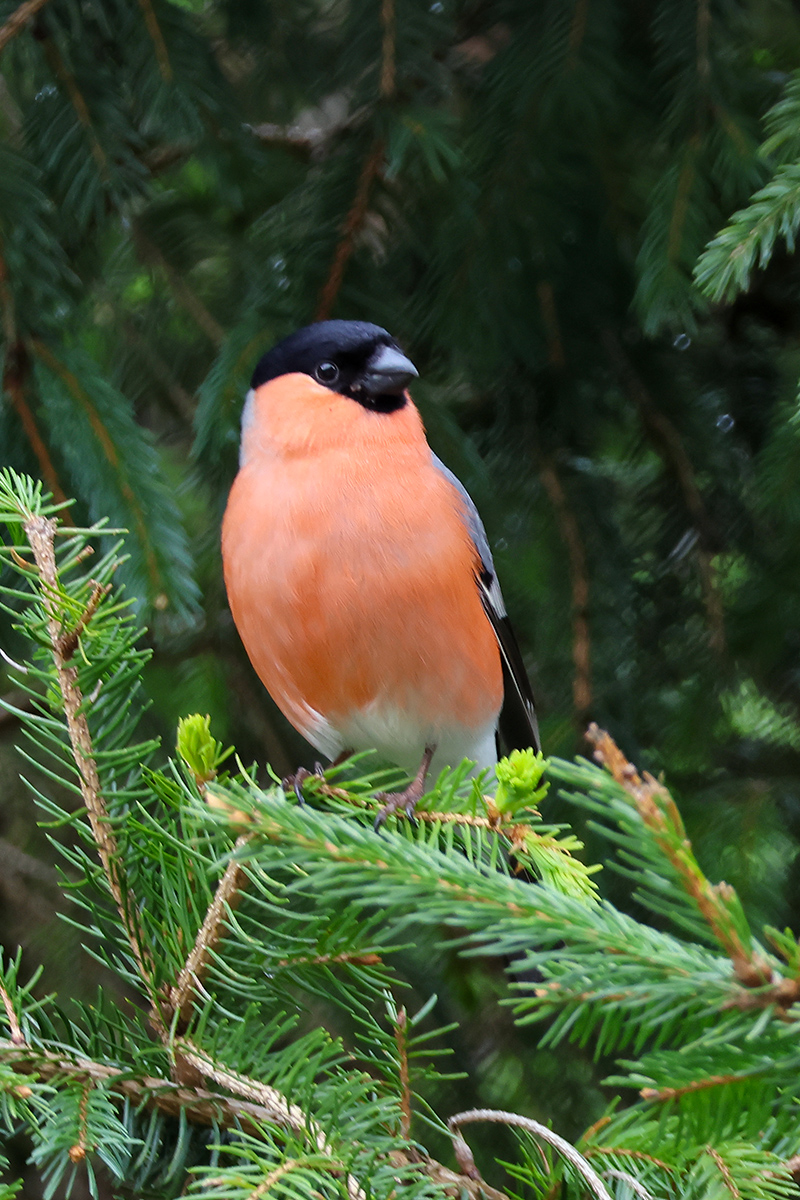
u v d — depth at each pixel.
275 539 5.30
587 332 7.00
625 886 6.77
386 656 5.39
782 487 6.12
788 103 5.01
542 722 6.99
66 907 7.80
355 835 3.07
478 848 3.75
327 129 7.21
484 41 7.12
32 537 4.00
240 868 3.58
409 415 5.73
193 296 7.20
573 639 6.95
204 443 5.95
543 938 2.73
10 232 5.61
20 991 3.61
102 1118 3.32
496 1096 7.36
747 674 7.29
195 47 5.77
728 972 2.58
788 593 7.06
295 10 6.64
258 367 5.87
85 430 5.63
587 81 5.95
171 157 7.05
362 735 5.84
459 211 6.24
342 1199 3.08
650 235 5.78
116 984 7.38
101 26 5.86
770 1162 3.07
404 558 5.26
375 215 6.47
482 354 6.67
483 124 6.12
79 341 6.47
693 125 5.85
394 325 6.44
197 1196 2.89
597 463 7.51
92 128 5.72
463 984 7.47
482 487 6.62
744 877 6.34
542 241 6.39
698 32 5.80
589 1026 2.69
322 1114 3.29
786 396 7.33
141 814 4.35
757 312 7.95
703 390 7.80
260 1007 3.96
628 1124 3.37
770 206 4.79
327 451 5.40
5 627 6.72
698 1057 2.59
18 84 5.88
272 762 7.72
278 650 5.48
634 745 6.92
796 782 7.28
